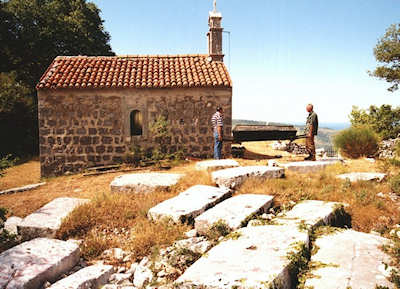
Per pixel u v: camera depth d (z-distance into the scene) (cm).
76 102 1117
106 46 2842
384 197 595
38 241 419
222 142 1080
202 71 1248
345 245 349
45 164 1121
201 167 806
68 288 311
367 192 604
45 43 2438
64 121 1117
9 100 1786
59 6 2569
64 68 1220
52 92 1108
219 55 1330
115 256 430
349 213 527
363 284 267
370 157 1017
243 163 957
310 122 992
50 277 349
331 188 631
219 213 479
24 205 734
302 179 696
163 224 483
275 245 341
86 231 507
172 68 1262
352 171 792
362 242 356
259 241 356
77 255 409
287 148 1675
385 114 2267
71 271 384
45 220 528
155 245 430
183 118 1162
